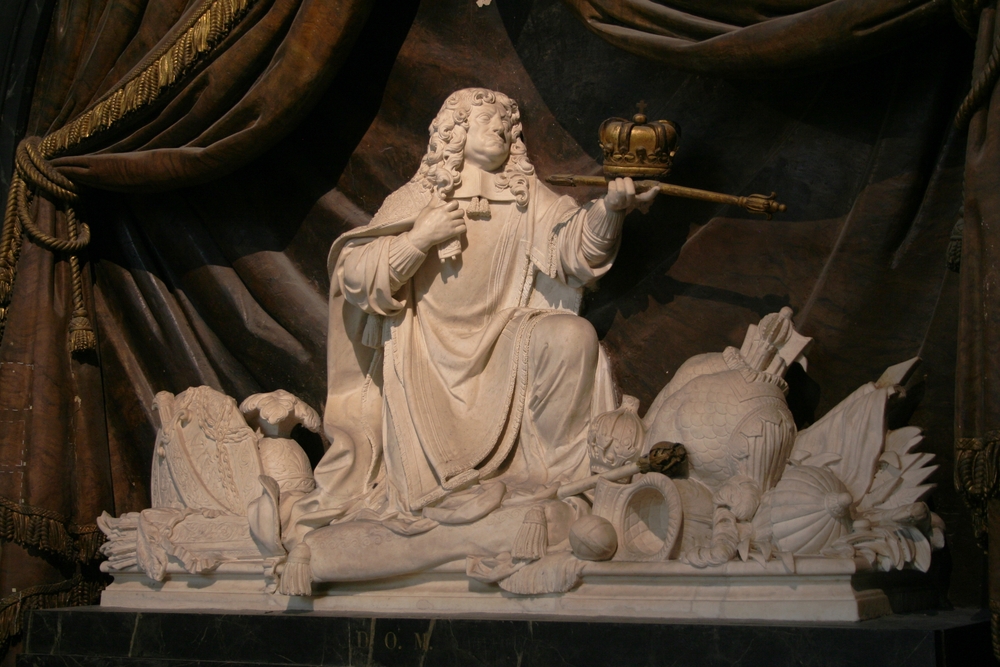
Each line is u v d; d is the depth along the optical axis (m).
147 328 4.31
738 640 2.41
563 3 3.44
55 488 3.99
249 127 3.89
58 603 3.98
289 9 3.75
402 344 3.37
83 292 4.26
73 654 3.37
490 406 3.25
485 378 3.31
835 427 2.88
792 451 2.87
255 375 4.16
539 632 2.64
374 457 3.46
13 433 4.00
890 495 2.71
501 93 3.62
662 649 2.48
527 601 2.81
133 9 4.23
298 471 3.66
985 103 2.64
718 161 3.44
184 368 4.25
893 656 2.26
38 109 4.36
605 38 3.33
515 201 3.43
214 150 3.94
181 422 3.77
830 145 3.27
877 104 3.20
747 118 3.41
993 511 2.49
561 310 3.42
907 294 3.08
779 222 3.33
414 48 4.02
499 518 2.89
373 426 3.50
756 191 3.37
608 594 2.71
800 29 2.90
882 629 2.28
